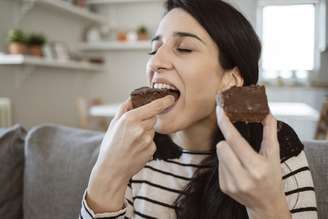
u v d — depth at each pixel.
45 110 3.52
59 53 3.35
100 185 0.69
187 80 0.75
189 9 0.76
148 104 0.69
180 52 0.77
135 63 4.34
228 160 0.57
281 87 4.00
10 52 2.78
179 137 0.87
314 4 3.90
